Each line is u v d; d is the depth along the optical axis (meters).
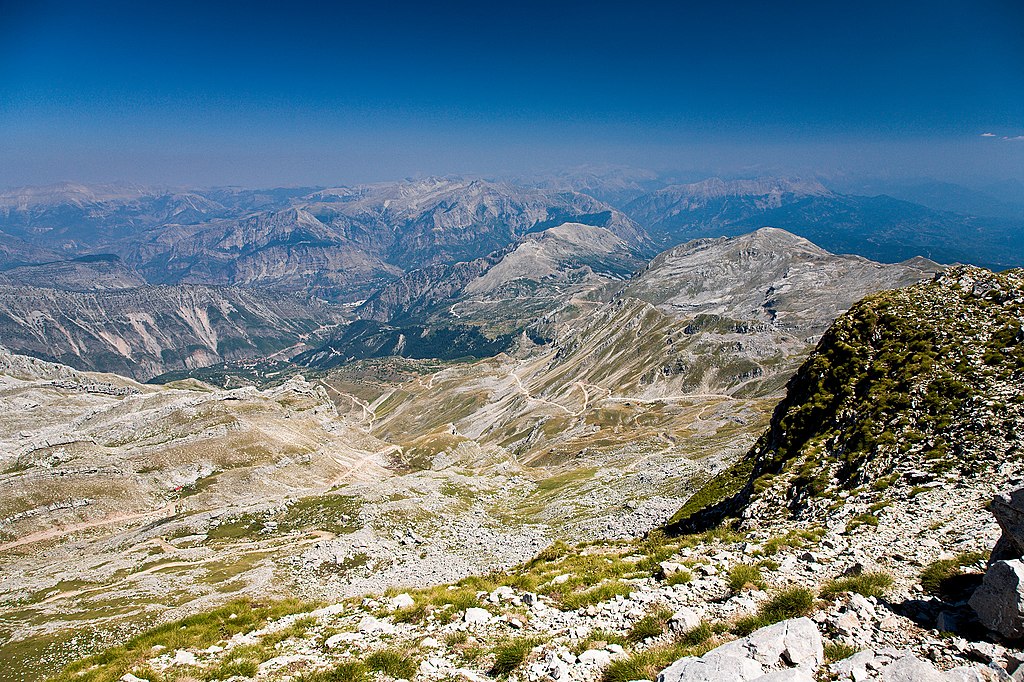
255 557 134.75
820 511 41.41
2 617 110.38
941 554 24.20
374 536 141.50
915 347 57.78
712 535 40.81
